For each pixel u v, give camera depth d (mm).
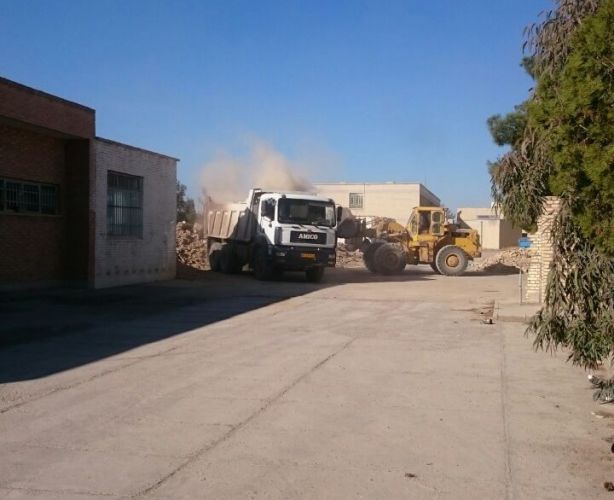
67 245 21016
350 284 26422
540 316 6930
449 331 14383
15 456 6422
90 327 14297
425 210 33062
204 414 7879
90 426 7398
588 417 7883
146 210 24203
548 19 6684
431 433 7227
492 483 5840
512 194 6676
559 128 5680
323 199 26844
